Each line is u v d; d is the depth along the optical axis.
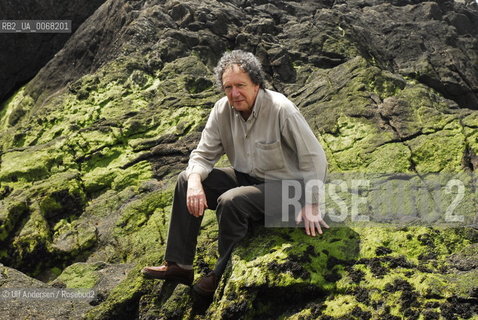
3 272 4.69
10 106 9.09
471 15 10.43
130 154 6.31
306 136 3.70
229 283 3.62
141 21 8.22
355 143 5.81
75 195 5.80
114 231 5.33
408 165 5.36
